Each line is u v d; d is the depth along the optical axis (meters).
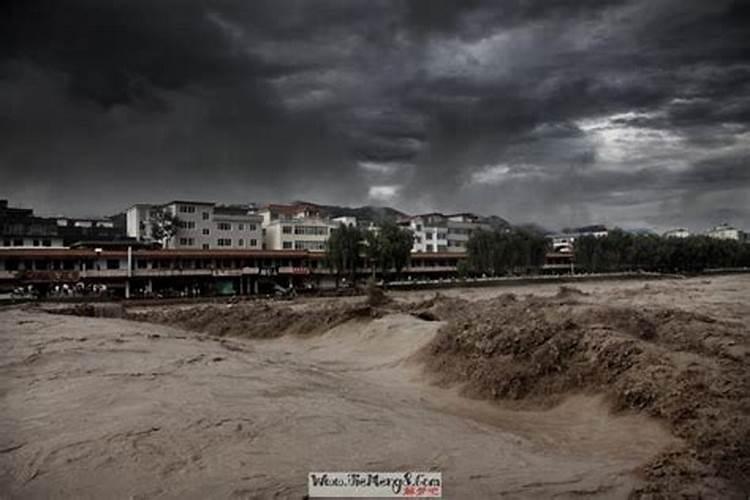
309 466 10.66
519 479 10.56
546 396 18.91
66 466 10.44
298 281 85.50
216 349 27.66
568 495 9.92
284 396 16.44
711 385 16.16
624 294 63.28
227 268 78.94
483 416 17.80
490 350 22.36
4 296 60.47
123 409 14.12
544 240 110.44
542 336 21.66
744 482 10.91
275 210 109.81
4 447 11.35
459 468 10.98
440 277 104.75
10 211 82.38
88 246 75.00
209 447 11.45
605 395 17.72
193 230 89.69
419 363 25.81
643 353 18.67
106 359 22.17
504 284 98.00
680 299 53.94
